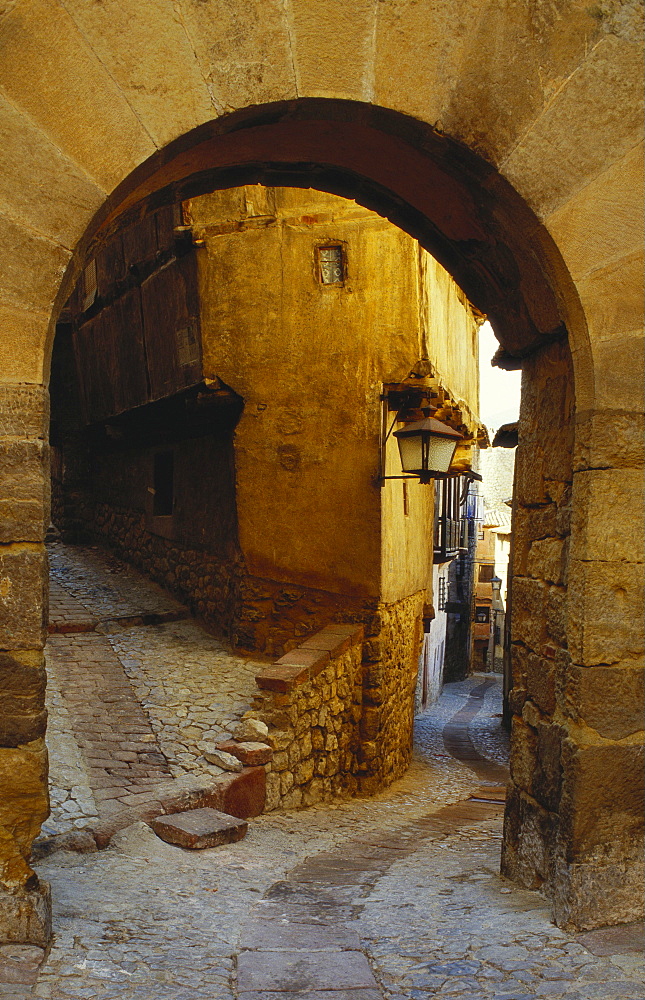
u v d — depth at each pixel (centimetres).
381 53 296
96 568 1085
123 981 250
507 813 369
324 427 777
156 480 1033
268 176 412
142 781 534
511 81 304
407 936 299
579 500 313
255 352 796
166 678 727
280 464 796
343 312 765
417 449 646
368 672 753
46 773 267
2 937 262
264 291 791
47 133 270
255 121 312
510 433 695
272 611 806
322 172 402
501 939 289
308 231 775
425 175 348
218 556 873
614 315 311
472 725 1347
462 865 407
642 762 312
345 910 338
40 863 396
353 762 733
